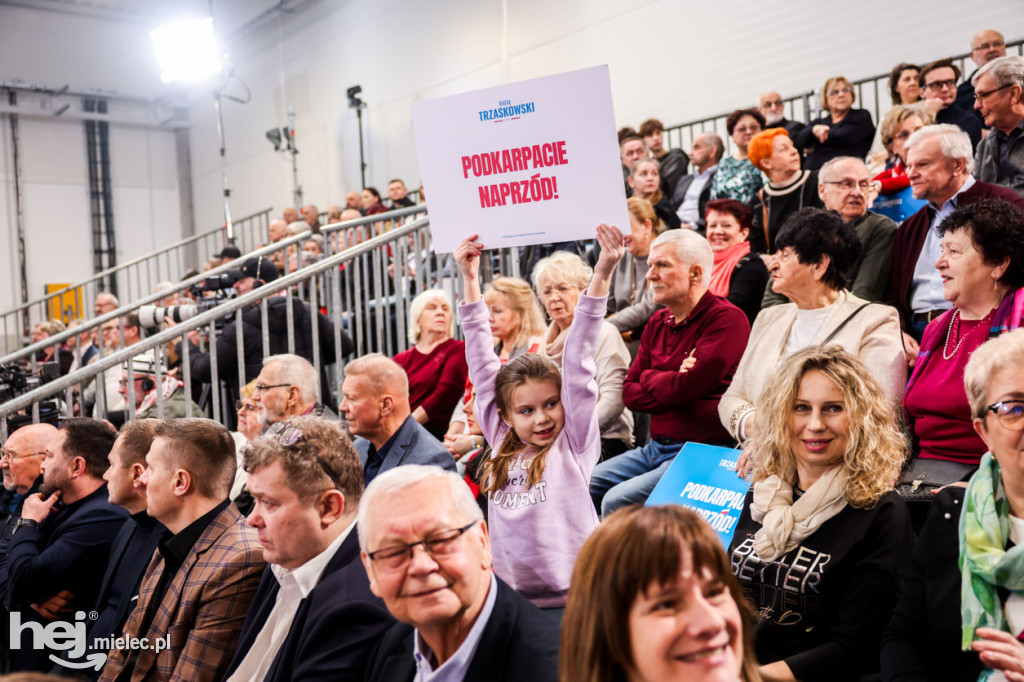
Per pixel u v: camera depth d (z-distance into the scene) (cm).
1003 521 191
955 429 262
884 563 215
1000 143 392
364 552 174
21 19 1420
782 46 713
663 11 811
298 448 239
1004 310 259
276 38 1321
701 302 343
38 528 362
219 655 264
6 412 417
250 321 492
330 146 1232
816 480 232
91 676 308
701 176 581
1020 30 557
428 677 174
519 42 952
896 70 558
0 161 1421
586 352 261
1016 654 172
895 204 414
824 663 212
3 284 1414
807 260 303
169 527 290
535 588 253
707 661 120
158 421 340
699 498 262
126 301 1511
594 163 271
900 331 297
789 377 236
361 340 548
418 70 1080
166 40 1130
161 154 1572
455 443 392
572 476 259
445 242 297
